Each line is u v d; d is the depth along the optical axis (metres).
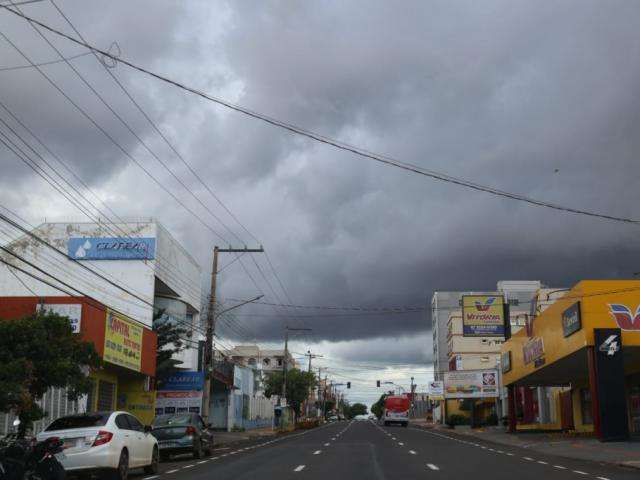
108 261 42.06
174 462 23.81
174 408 41.56
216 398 59.62
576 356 35.28
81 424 16.48
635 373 39.56
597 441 31.19
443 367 113.81
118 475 16.31
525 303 95.25
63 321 17.61
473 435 48.06
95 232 42.38
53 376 16.70
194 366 48.97
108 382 32.47
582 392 48.94
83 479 17.47
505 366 52.53
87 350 18.14
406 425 81.75
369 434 49.62
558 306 36.25
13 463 12.73
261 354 123.19
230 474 18.67
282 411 74.38
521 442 36.16
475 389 68.88
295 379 83.56
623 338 31.72
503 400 70.38
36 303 26.30
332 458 24.48
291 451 28.88
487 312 67.12
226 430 58.72
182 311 47.50
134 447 17.47
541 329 40.41
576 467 20.94
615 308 32.03
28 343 16.48
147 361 34.47
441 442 36.94
